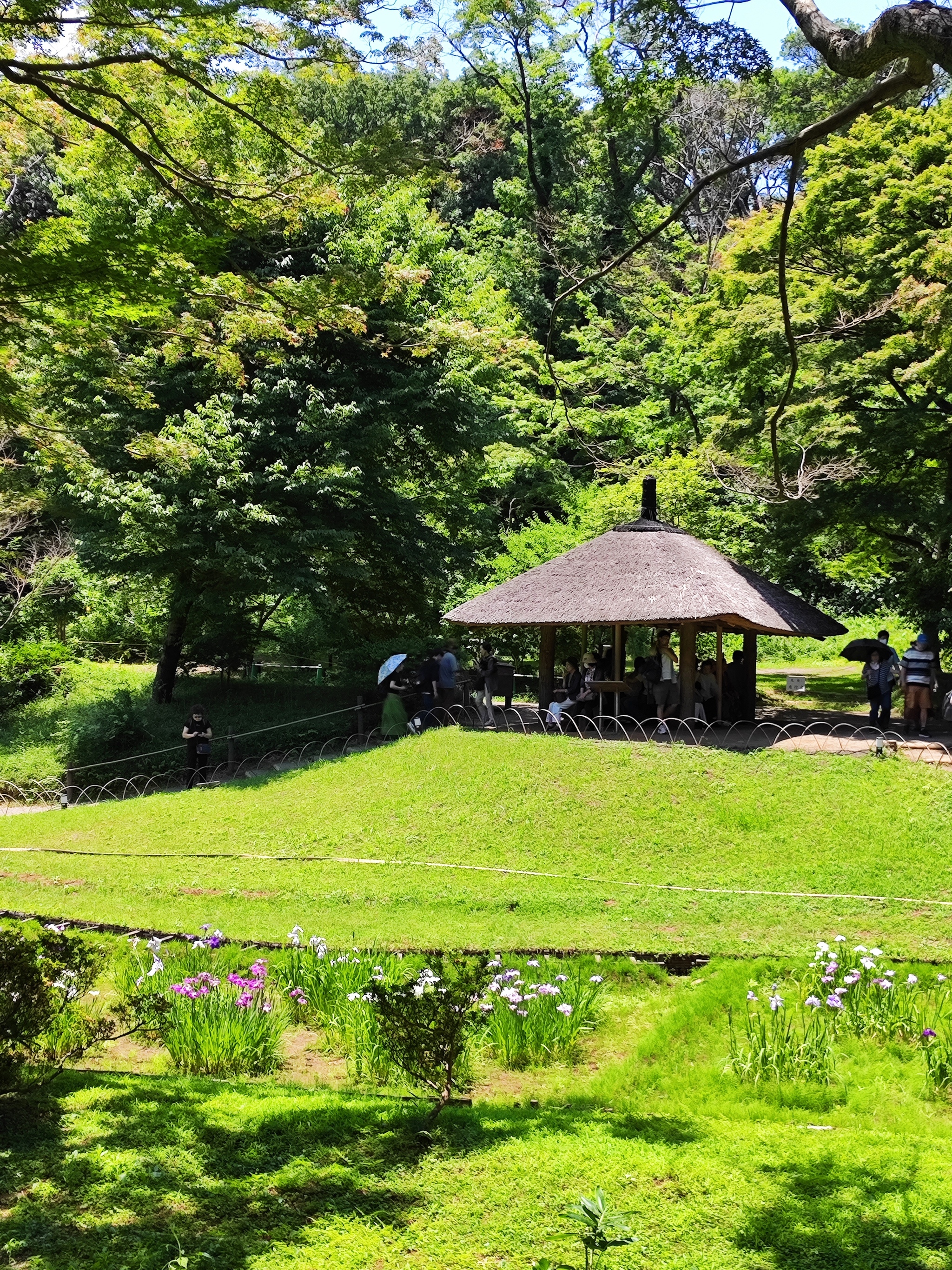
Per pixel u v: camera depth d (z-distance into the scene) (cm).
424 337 1572
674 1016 837
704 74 626
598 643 2677
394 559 2523
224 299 838
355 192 781
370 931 1087
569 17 758
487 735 1730
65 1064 676
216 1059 743
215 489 2103
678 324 2284
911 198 1847
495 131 3559
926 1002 848
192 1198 470
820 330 1970
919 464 2139
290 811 1548
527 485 3441
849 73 448
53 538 3000
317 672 2794
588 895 1188
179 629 2484
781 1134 578
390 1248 433
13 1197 466
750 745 1638
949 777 1416
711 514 2478
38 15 620
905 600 2248
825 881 1198
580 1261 424
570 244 3241
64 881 1330
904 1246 442
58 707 2547
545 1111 626
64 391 1988
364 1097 641
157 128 760
